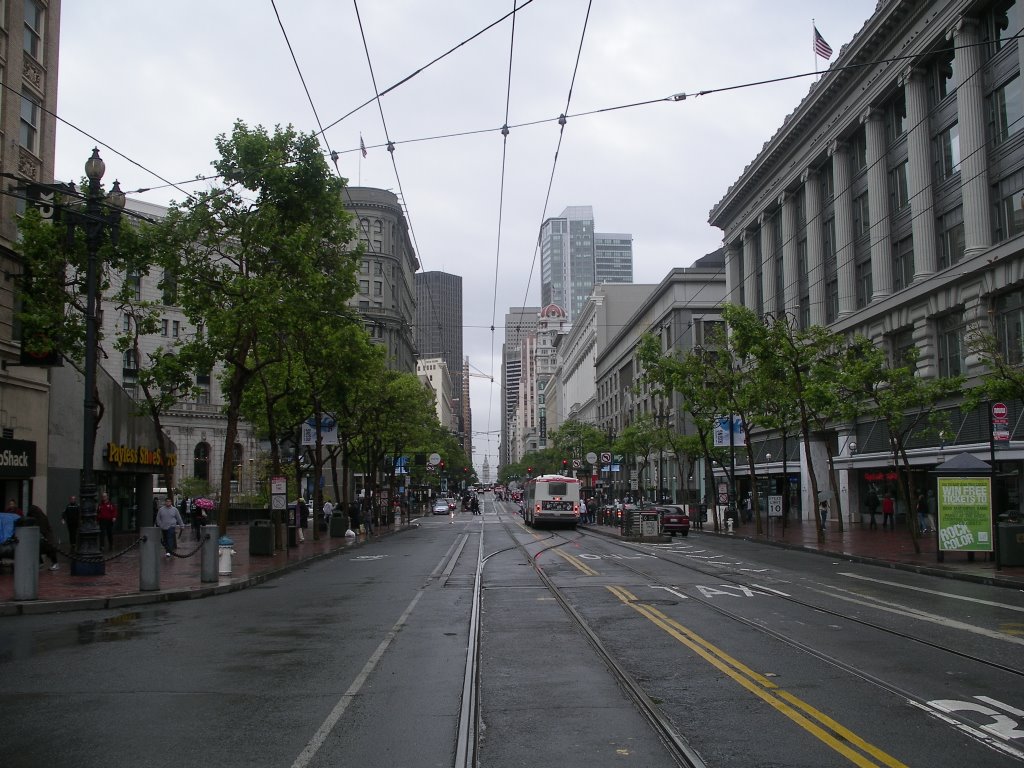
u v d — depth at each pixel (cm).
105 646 1205
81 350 2505
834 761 656
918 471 4156
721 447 5488
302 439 3872
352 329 3161
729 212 6350
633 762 666
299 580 2208
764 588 1861
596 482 8694
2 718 811
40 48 2923
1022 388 2338
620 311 11731
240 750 705
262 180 2494
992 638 1208
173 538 2720
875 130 4275
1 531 2048
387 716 811
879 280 4231
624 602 1628
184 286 2514
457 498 15300
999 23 3397
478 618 1443
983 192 3431
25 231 2392
